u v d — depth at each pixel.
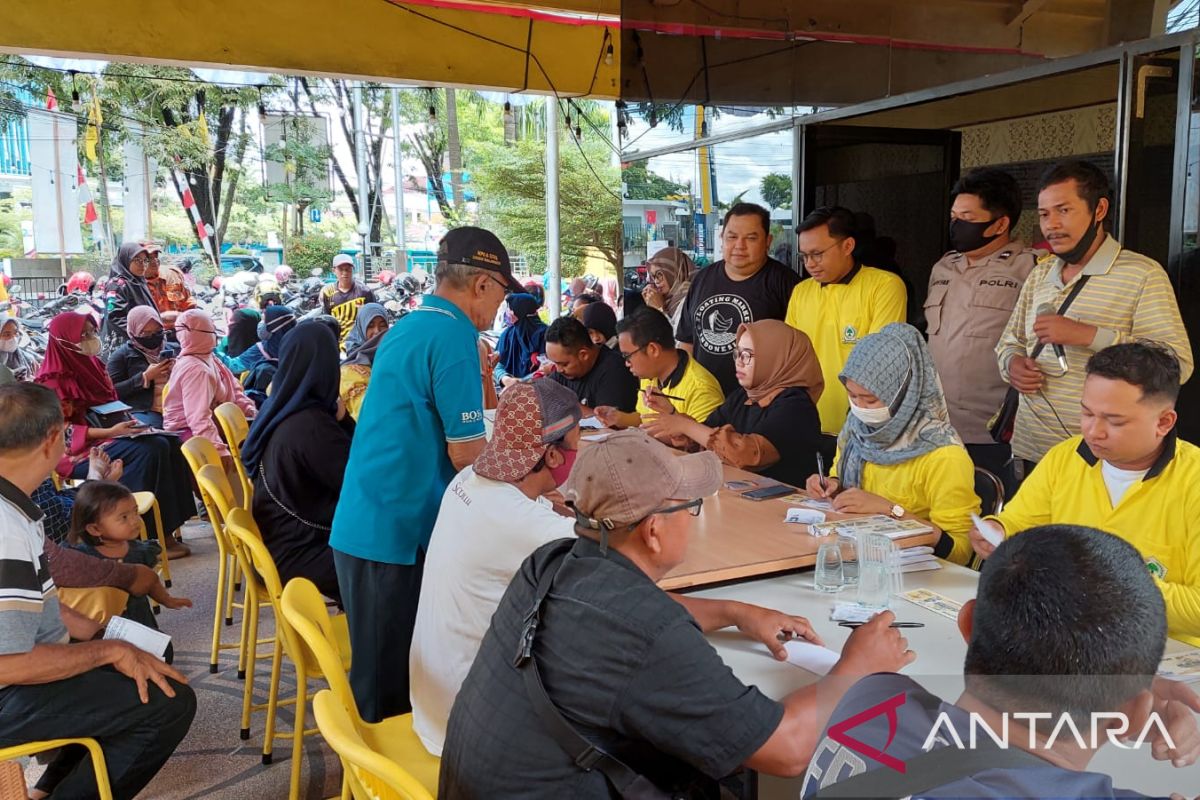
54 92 9.84
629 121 4.98
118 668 2.08
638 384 4.25
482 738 1.32
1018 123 5.04
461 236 2.55
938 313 3.63
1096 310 2.79
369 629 2.53
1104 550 0.86
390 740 2.00
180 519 4.67
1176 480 1.85
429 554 1.98
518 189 12.95
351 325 8.02
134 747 2.12
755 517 2.57
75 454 4.33
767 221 4.07
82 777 2.13
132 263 7.18
